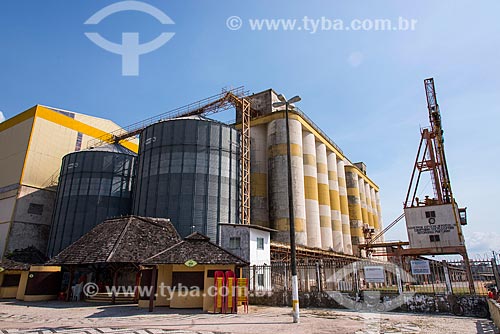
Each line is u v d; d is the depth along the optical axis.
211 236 40.56
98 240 26.98
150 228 29.12
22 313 20.09
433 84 48.34
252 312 20.31
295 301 16.72
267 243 33.78
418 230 38.34
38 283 28.48
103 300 26.98
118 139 62.91
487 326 14.91
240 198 46.12
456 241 36.16
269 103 59.12
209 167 43.47
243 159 48.09
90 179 50.69
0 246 50.44
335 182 66.69
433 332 13.60
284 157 51.44
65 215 49.12
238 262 21.55
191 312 20.22
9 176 55.50
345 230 67.38
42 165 55.97
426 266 20.67
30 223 52.59
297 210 48.94
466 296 18.72
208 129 45.38
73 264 24.73
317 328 14.69
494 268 18.88
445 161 44.25
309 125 58.62
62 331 14.23
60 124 60.19
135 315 19.02
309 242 51.25
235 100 52.12
